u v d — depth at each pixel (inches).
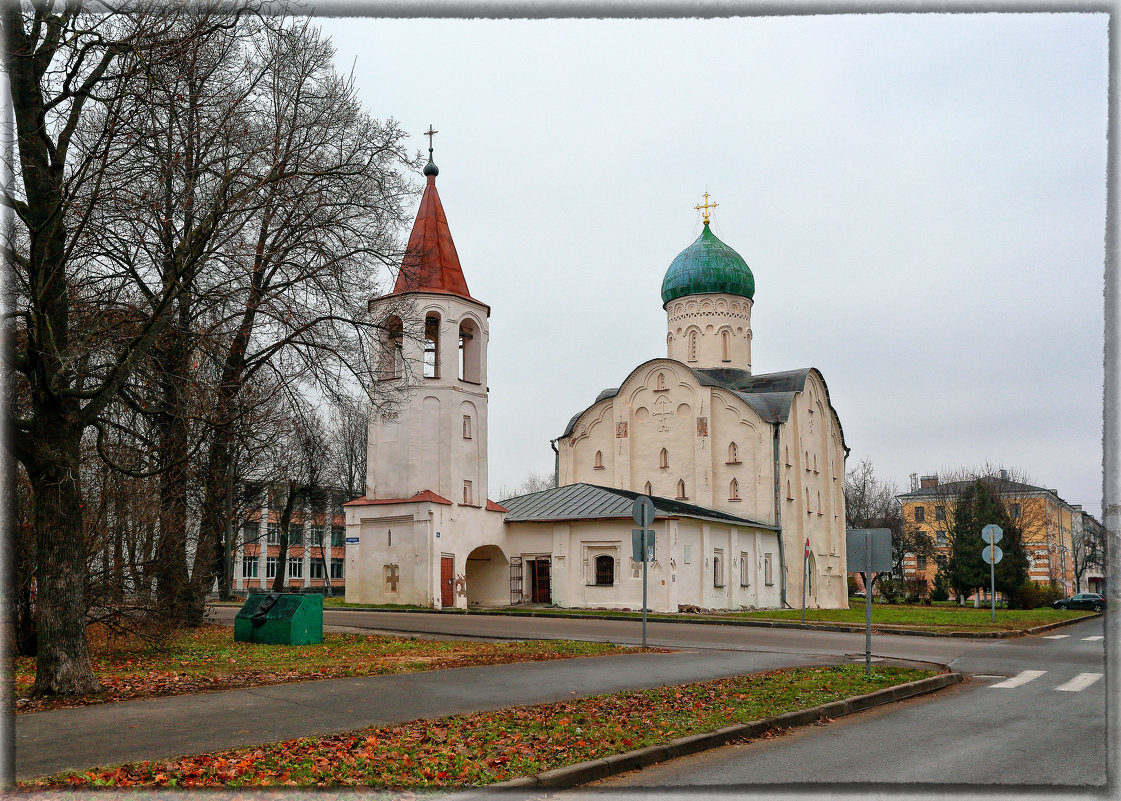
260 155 770.2
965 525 2524.6
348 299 856.3
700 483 1951.3
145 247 691.4
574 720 429.7
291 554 3203.7
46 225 498.6
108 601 678.5
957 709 522.6
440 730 398.9
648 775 353.4
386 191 884.6
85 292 713.0
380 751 355.3
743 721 437.7
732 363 2188.7
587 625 1154.0
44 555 493.7
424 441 1590.8
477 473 1646.2
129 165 662.5
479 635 969.5
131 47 518.9
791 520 1953.7
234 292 727.7
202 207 684.1
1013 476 3435.0
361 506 1621.6
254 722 404.5
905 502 3927.2
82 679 490.9
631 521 1571.1
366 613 1362.0
